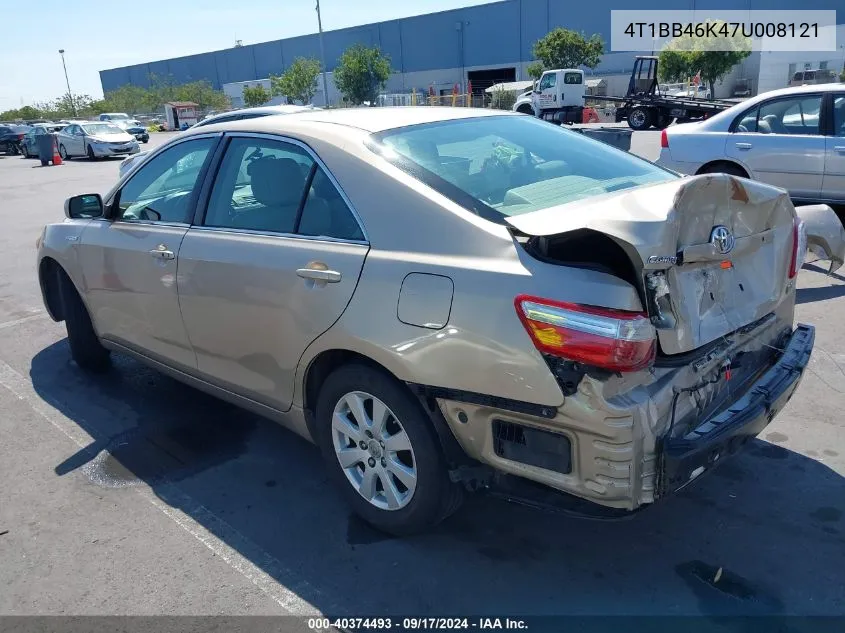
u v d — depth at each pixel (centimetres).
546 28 5506
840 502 332
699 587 281
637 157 382
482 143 338
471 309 256
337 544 315
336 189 310
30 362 548
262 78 7169
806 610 267
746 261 289
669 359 253
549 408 243
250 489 362
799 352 315
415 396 283
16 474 383
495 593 282
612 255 255
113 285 424
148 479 375
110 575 299
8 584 296
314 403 335
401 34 6206
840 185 782
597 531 318
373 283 284
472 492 295
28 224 1250
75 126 2792
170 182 397
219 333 356
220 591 288
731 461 369
